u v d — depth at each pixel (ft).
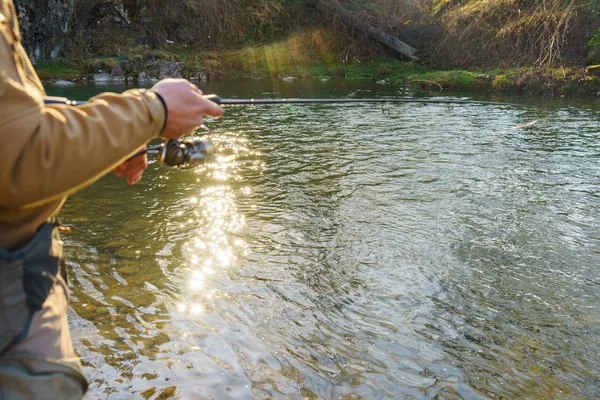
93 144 3.32
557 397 8.88
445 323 10.92
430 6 70.90
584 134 28.91
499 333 10.64
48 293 3.64
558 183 20.08
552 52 54.54
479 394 8.87
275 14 71.36
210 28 68.90
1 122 3.00
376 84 56.18
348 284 12.38
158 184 19.76
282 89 50.31
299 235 15.10
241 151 24.95
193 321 10.71
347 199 18.19
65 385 3.58
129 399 8.42
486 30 60.64
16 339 3.40
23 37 56.59
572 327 10.90
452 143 26.61
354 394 8.77
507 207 17.49
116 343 9.89
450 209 17.25
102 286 11.96
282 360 9.59
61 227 4.31
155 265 13.08
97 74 55.88
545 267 13.42
